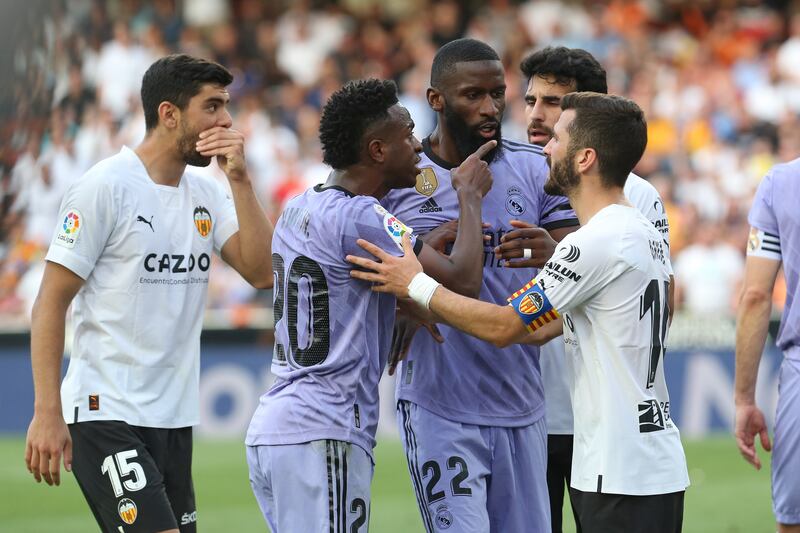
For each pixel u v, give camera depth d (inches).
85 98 2001.7
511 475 698.8
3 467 1376.7
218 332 1593.3
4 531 1071.0
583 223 601.0
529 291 585.3
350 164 621.6
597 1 2426.2
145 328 669.3
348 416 599.8
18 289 1769.2
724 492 1192.8
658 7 2427.4
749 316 726.5
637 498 570.6
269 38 2384.4
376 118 611.8
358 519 602.2
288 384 608.7
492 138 690.2
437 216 697.6
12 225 1781.5
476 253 636.7
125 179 669.3
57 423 642.2
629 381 574.6
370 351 613.0
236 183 693.9
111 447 653.3
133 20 2261.3
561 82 733.3
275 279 629.3
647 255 582.2
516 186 706.2
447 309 598.9
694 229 1926.7
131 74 2117.4
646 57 2308.1
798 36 2316.7
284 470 592.4
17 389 1605.6
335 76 2329.0
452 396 686.5
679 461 583.8
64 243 652.1
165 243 676.7
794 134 2143.2
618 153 586.6
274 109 2217.0
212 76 677.9
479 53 681.6
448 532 674.8
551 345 764.0
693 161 2091.5
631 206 596.7
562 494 778.2
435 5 2469.2
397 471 1311.5
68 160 1882.4
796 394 700.7
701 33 2406.5
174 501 687.1
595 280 575.2
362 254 606.5
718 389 1504.7
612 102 588.7
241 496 1206.3
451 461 681.0
